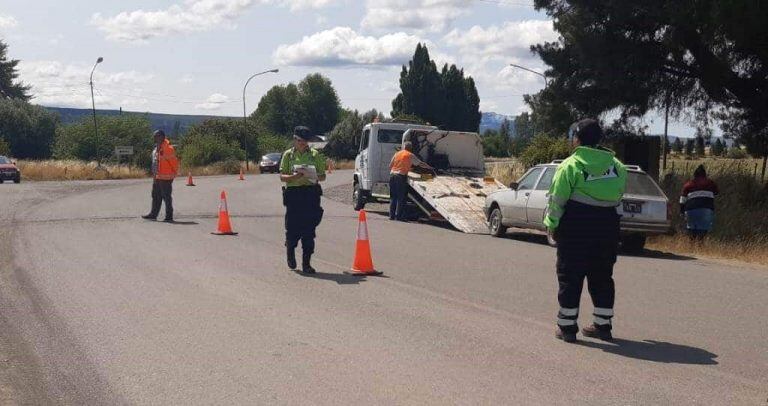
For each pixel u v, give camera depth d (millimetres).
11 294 9430
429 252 13891
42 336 7500
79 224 17078
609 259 7344
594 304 7543
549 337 7570
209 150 69500
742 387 6035
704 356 6953
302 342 7309
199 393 5852
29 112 83562
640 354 6984
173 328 7816
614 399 5711
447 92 86062
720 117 23953
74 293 9500
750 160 29188
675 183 21703
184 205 23219
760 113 22641
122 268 11336
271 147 84875
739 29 18875
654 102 23453
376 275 11125
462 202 19281
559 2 23906
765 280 11484
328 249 13852
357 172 24234
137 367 6508
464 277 11078
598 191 7215
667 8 20172
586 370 6453
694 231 16344
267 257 12633
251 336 7516
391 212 20703
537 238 17266
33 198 25719
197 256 12609
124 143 68688
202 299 9219
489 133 93812
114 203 23359
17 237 14719
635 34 22297
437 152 22750
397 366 6539
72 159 66062
